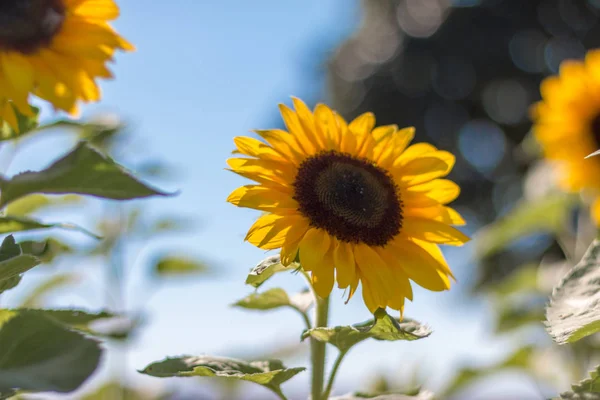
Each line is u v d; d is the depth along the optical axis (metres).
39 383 0.60
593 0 5.74
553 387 1.10
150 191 0.66
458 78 6.00
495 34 5.89
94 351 0.61
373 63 6.37
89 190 0.66
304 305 0.80
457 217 0.82
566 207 1.15
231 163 0.78
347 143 0.82
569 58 5.71
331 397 0.80
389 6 6.55
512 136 5.66
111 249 1.07
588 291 0.74
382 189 0.81
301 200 0.78
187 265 1.09
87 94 0.78
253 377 0.73
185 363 0.76
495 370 1.10
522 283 1.16
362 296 0.76
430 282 0.79
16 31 0.75
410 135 0.83
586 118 1.19
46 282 1.02
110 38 0.78
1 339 0.61
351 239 0.78
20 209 0.95
